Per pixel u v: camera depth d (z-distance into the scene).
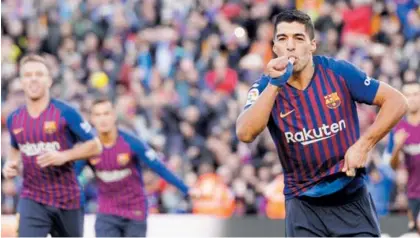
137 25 37.72
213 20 37.47
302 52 12.25
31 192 17.42
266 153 29.89
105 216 20.45
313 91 12.45
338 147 12.48
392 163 23.62
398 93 12.38
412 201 23.56
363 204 12.73
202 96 32.81
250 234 23.69
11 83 34.66
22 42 36.84
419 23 37.47
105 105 20.05
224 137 30.56
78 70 35.72
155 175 27.66
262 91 12.45
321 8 37.41
